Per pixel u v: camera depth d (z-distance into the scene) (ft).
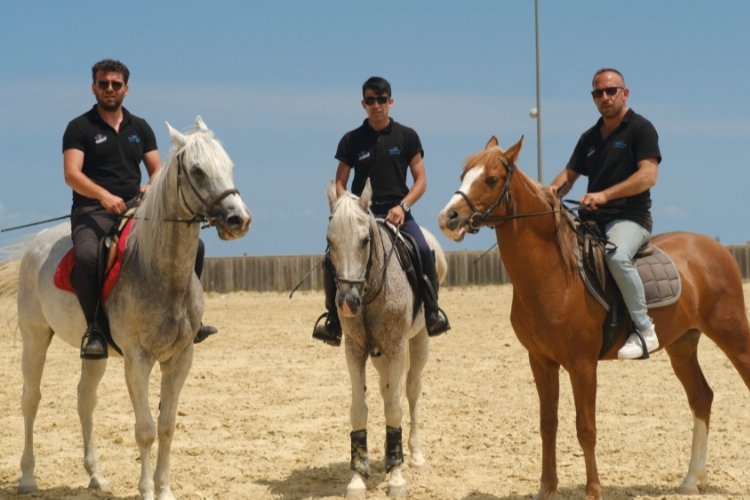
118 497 25.03
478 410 36.45
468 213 21.74
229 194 21.54
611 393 39.65
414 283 26.07
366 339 24.61
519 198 22.26
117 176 25.26
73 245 24.45
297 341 57.47
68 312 24.31
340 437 32.14
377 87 26.84
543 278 22.25
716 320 24.82
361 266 22.77
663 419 34.42
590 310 22.40
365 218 23.03
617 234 23.36
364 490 24.26
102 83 24.80
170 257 22.39
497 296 90.07
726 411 35.55
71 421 34.76
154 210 22.49
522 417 35.14
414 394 27.84
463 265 104.12
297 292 100.42
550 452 23.54
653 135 23.80
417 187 27.17
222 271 101.71
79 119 24.99
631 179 23.20
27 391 25.84
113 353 24.36
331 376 45.11
